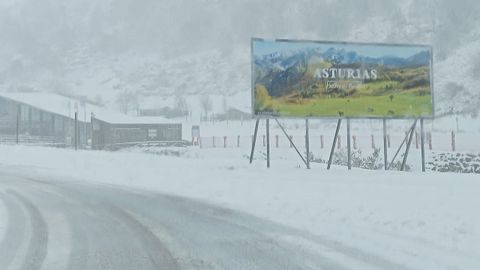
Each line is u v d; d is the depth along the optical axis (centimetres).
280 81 1919
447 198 1189
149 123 6141
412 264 728
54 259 786
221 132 7781
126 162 2214
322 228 962
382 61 1981
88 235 941
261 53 1911
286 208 1160
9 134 6956
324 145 4394
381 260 751
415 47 2003
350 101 1956
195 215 1112
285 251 814
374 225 973
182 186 1539
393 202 1162
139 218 1090
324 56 1947
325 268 722
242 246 851
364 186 1424
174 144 5641
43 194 1444
